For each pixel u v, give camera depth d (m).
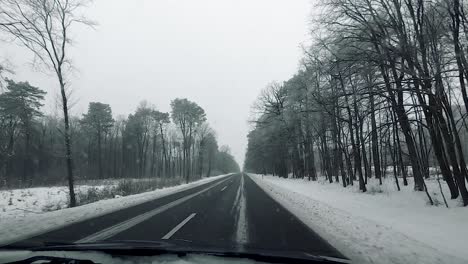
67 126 17.33
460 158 12.12
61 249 5.43
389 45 12.23
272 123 49.47
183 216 11.48
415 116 17.80
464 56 10.82
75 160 61.75
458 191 13.97
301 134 40.12
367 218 11.20
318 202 16.27
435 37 11.76
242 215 11.78
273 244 6.99
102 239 7.39
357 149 22.06
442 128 12.24
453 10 11.37
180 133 67.00
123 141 77.56
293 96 35.12
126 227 9.15
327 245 7.09
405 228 9.28
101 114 67.38
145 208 13.92
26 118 46.72
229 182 40.09
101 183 39.34
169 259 4.94
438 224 9.62
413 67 12.00
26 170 52.31
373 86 12.07
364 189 21.53
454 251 6.78
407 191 18.08
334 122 26.75
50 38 16.77
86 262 4.67
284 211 12.96
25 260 4.74
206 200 17.58
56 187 32.88
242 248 5.84
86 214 11.93
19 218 10.90
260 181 42.91
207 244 6.23
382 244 7.25
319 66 19.59
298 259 5.20
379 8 14.16
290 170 78.69
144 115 69.25
